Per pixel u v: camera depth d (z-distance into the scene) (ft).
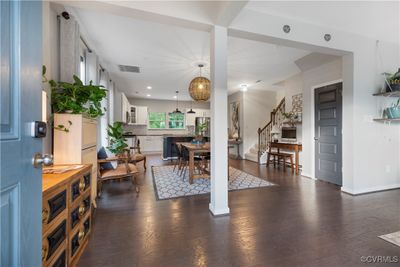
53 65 7.84
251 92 25.05
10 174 2.16
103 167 11.28
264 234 6.72
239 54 13.50
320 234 6.69
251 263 5.26
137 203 9.58
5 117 2.09
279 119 21.70
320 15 8.84
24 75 2.43
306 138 15.30
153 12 7.11
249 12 8.37
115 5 6.70
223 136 8.37
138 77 18.98
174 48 12.54
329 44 9.84
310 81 14.94
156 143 30.76
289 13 8.68
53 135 6.95
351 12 8.59
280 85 22.54
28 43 2.53
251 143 25.00
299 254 5.64
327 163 13.62
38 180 2.77
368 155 11.12
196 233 6.79
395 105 11.41
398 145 11.98
